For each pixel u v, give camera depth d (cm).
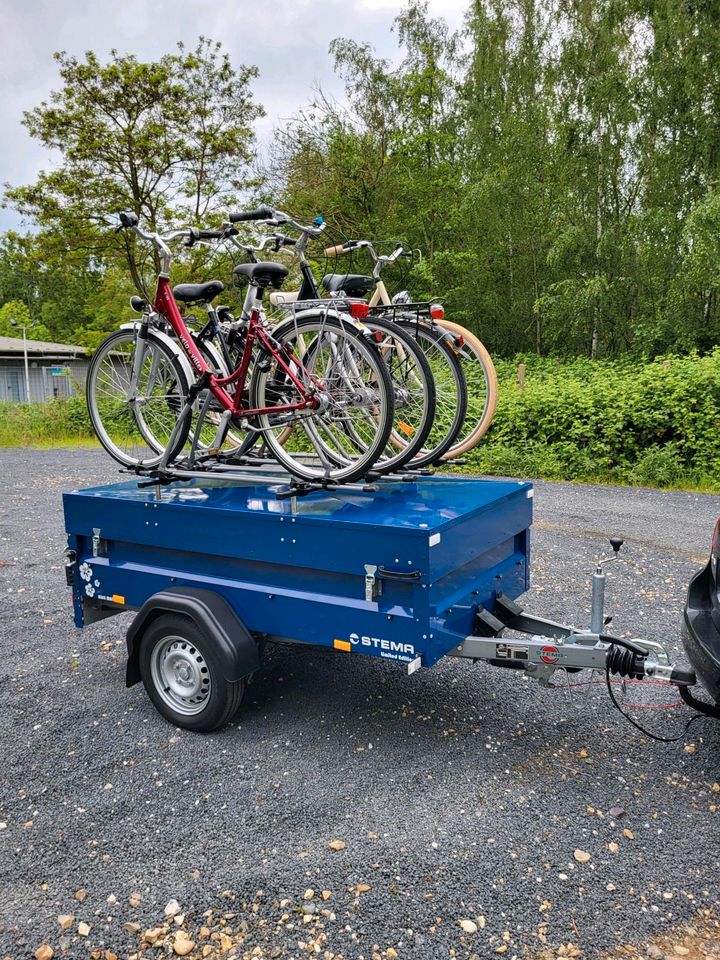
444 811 328
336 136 2333
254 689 454
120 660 506
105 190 2366
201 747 388
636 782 350
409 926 264
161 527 411
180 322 445
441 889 281
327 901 277
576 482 1223
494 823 319
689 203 2077
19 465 1494
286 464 421
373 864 294
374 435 399
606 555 736
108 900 281
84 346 3306
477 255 2400
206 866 297
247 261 492
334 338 390
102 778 362
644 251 2050
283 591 372
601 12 2242
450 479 462
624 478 1212
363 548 338
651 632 531
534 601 599
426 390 389
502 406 1380
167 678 411
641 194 2219
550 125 2358
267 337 407
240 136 2383
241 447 463
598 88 2183
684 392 1202
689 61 2016
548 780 352
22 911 277
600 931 261
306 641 367
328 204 2369
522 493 435
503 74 2514
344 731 401
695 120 2045
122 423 496
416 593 328
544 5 2441
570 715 414
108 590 443
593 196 2238
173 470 454
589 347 2348
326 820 323
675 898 276
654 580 654
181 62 2328
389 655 339
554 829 315
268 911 273
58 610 609
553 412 1313
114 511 431
